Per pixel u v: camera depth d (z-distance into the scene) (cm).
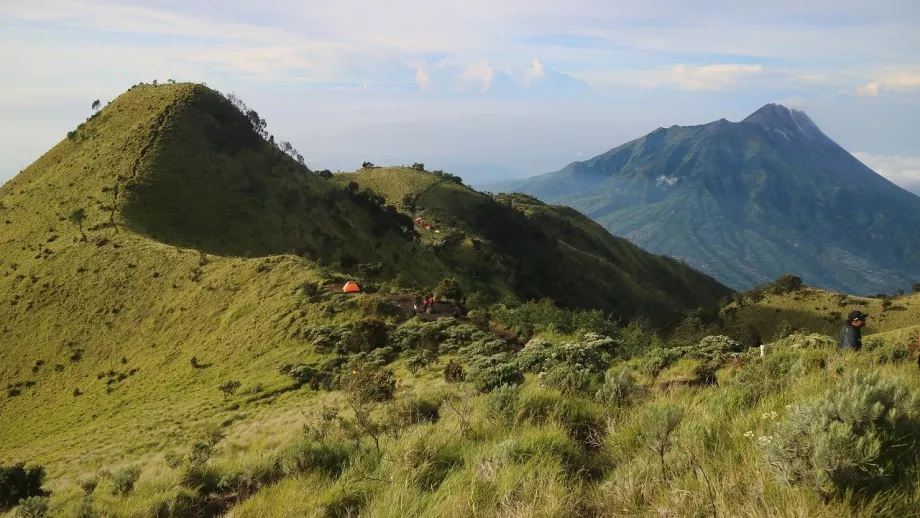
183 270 6612
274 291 5494
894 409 306
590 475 428
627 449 458
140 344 5597
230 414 3044
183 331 5488
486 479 399
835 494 270
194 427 2939
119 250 7275
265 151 12650
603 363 1419
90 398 4769
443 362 3189
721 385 689
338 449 666
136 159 9988
